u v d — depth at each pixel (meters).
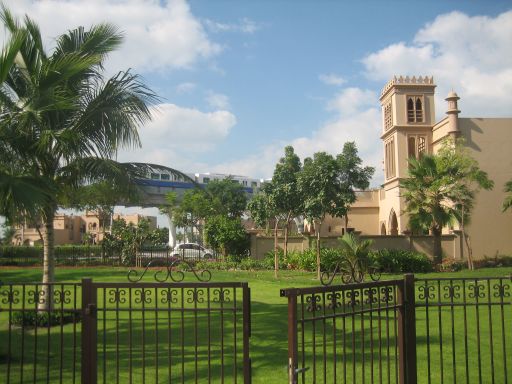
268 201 23.73
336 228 39.16
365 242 15.11
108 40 10.48
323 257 22.75
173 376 6.43
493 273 22.20
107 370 6.73
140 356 7.45
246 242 27.38
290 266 24.52
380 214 38.09
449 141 25.56
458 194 24.31
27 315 9.60
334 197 19.27
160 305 11.52
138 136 9.98
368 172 23.31
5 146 8.89
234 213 48.72
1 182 7.29
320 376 6.39
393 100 33.22
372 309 5.03
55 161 9.84
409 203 24.50
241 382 6.17
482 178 24.47
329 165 19.16
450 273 22.67
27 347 8.07
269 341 8.38
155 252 34.97
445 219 23.47
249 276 20.89
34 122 9.04
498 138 29.19
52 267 9.94
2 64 7.39
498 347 7.85
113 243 27.62
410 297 5.25
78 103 9.86
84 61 9.17
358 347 7.87
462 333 8.85
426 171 23.84
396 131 32.72
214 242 27.72
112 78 9.88
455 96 28.86
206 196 42.88
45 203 8.02
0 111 8.59
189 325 9.72
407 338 5.20
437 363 7.00
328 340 8.37
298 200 21.31
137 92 10.15
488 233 28.36
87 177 10.16
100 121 9.77
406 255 23.75
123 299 5.05
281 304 12.64
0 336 8.87
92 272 22.12
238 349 7.85
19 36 7.56
